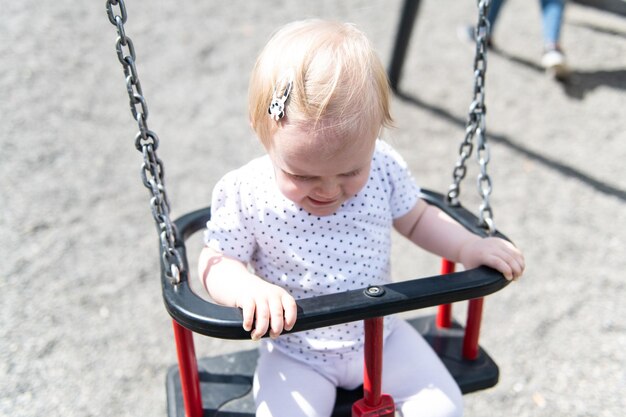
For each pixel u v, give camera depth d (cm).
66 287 233
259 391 130
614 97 351
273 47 117
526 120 331
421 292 112
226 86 358
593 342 212
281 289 113
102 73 368
